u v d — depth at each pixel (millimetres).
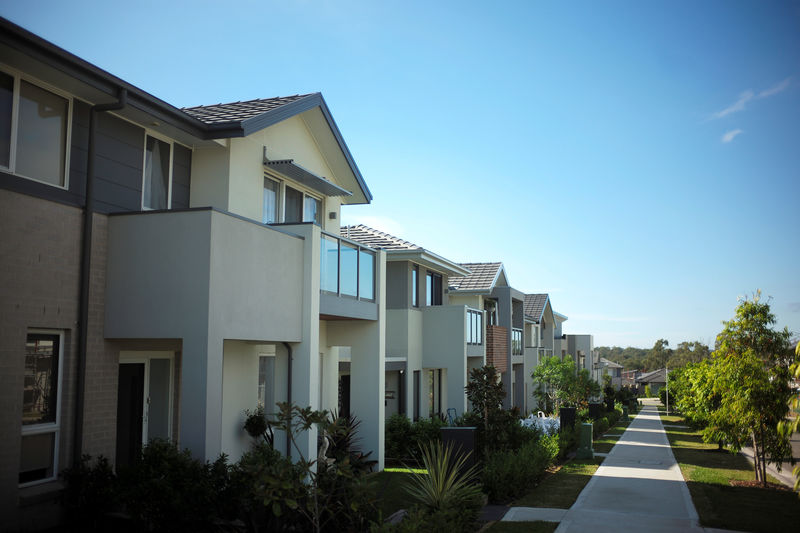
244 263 10578
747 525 11000
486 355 28109
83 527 8930
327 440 12250
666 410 63281
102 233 10031
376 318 16297
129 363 11422
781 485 15953
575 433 24000
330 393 16859
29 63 8859
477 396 17250
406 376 22719
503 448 16516
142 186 11453
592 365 71500
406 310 23016
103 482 8938
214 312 9633
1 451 8188
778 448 15977
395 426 18891
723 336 16766
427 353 24562
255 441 13375
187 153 12828
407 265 23203
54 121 9758
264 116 12875
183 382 9492
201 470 8742
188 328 9562
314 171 16422
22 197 8688
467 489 10633
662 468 18859
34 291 8789
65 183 9844
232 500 8625
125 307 9891
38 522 8641
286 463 7934
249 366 13438
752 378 15969
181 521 8414
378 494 12930
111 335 9906
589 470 18328
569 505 12812
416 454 18344
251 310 10734
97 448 9703
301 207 15875
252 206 13500
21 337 8531
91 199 9844
